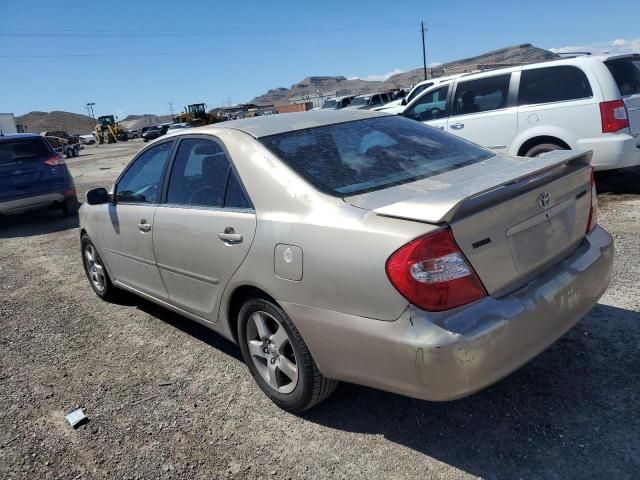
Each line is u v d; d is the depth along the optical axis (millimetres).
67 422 3273
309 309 2666
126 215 4258
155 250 3896
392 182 2920
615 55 6797
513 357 2404
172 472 2727
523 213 2545
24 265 7281
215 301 3402
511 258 2490
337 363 2629
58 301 5566
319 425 2979
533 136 7051
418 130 3693
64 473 2809
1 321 5137
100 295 5402
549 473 2430
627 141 6477
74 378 3828
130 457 2877
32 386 3771
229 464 2744
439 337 2230
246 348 3281
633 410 2770
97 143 68938
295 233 2715
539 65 7051
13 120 42188
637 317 3686
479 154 3457
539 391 3018
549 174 2688
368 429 2895
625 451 2502
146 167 4199
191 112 58438
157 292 4133
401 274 2279
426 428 2844
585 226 3010
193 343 4215
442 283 2258
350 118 3674
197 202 3516
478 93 7672
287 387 3068
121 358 4074
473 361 2258
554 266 2734
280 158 3041
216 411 3230
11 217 11531
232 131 3398
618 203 6719
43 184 9945
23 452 3016
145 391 3547
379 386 2514
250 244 2971
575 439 2617
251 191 3064
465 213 2340
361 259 2414
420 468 2561
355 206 2615
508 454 2576
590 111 6590
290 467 2674
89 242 5219
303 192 2818
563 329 2666
